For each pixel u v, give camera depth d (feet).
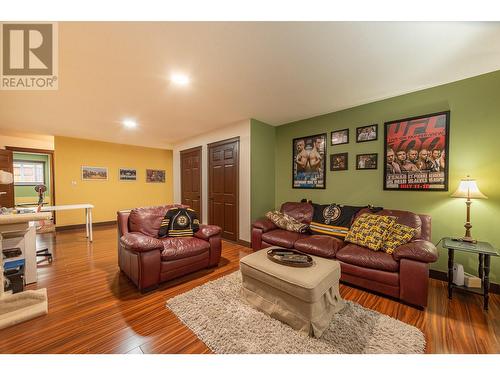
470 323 5.32
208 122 12.48
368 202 9.68
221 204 13.66
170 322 5.35
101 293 6.76
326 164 11.08
